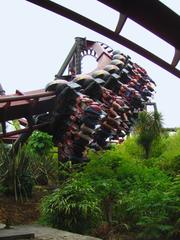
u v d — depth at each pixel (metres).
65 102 14.28
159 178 9.18
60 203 7.59
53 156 13.79
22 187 10.27
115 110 16.83
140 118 17.22
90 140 14.45
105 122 16.61
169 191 7.75
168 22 3.14
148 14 3.08
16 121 15.75
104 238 7.39
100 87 15.94
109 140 18.20
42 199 9.52
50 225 7.83
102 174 9.45
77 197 7.68
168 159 13.03
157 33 3.26
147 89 22.62
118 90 18.62
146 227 7.11
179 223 7.02
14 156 10.65
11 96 13.02
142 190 8.16
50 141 12.83
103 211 8.02
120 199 7.92
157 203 7.31
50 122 14.47
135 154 16.89
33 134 13.02
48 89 14.48
